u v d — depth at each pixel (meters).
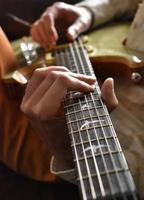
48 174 0.67
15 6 0.98
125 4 0.85
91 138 0.39
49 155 0.65
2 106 0.63
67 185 0.75
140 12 0.68
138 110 0.57
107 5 0.84
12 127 0.64
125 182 0.31
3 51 0.64
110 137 0.38
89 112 0.44
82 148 0.37
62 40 0.76
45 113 0.46
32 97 0.47
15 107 0.64
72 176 0.52
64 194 0.76
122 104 0.59
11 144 0.65
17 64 0.68
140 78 0.63
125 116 0.56
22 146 0.65
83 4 0.83
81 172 0.33
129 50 0.67
